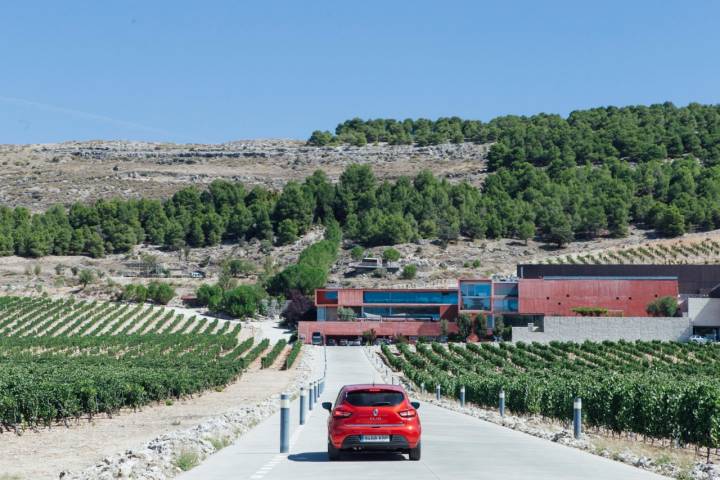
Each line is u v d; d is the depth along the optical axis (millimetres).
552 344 131375
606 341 130250
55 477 24594
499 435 35375
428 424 41688
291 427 37719
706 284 168625
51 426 45875
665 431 36125
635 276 169500
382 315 164750
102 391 50125
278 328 174375
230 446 30094
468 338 153125
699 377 71188
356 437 25203
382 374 106312
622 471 23469
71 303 178625
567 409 45062
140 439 37625
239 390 81875
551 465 24484
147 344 135375
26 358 105750
